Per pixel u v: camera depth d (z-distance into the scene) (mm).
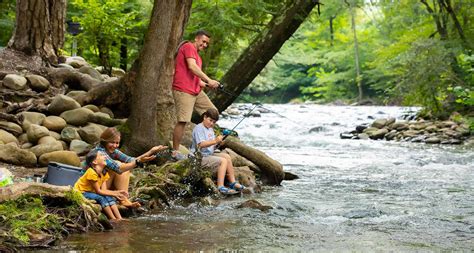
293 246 4949
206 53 16016
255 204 6664
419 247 4973
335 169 10523
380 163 11414
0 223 4875
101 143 5965
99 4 14773
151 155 6211
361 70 48188
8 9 18219
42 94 10047
